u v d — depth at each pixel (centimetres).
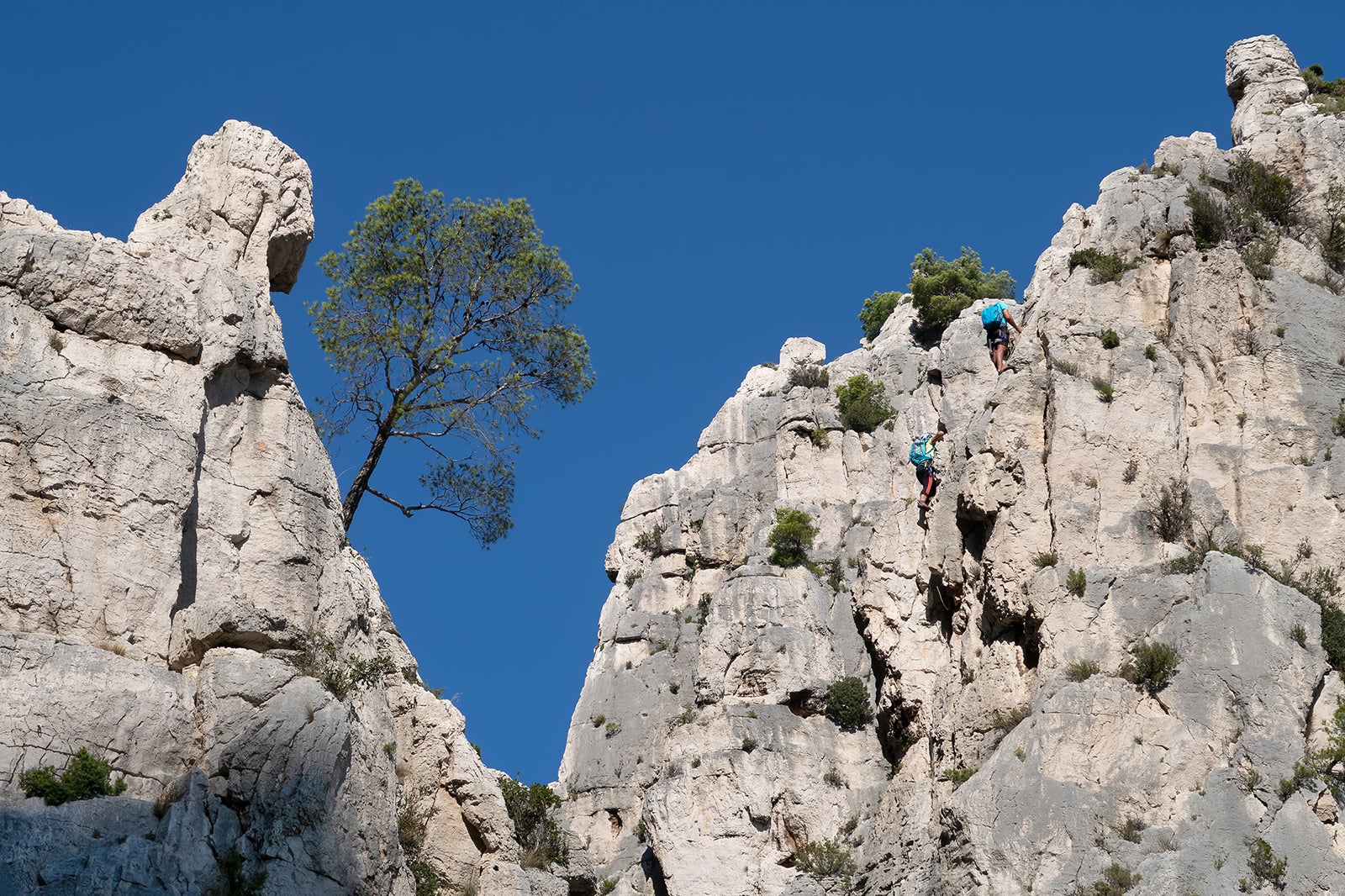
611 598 7400
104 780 3347
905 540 6072
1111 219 5297
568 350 4734
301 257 4509
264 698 3591
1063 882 3966
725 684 6462
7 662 3362
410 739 4466
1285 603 4291
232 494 3956
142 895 3212
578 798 6750
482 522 4675
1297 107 5684
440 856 4369
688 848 5972
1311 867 3859
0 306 3716
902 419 7044
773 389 7788
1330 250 5209
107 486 3638
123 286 3884
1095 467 4703
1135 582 4472
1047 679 4400
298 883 3450
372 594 4675
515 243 4788
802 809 5947
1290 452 4738
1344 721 4062
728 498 7250
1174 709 4169
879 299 8581
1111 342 4900
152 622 3622
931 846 4781
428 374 4591
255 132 4472
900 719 5819
